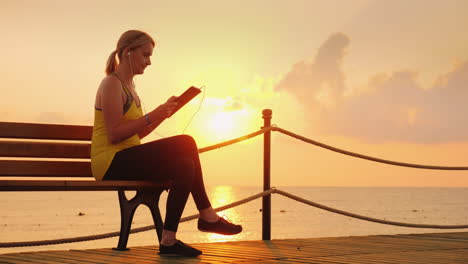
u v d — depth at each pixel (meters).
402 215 194.75
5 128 4.11
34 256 3.66
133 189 3.86
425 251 4.29
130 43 3.86
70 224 159.12
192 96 3.82
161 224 3.98
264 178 5.24
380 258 3.81
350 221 161.12
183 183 3.70
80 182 3.56
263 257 3.74
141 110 4.00
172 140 3.76
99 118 3.89
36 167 4.17
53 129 4.30
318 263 3.48
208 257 3.69
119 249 4.02
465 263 3.59
